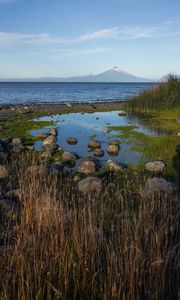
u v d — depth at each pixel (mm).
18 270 5594
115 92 94750
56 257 5727
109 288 5324
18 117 29234
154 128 22609
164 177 12109
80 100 58906
